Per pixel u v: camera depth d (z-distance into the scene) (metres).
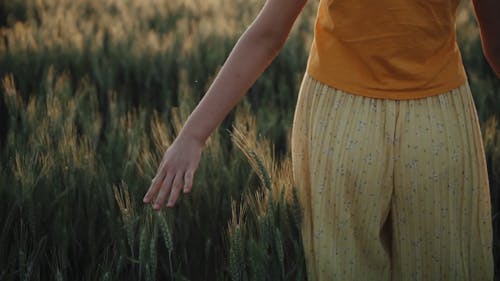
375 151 1.73
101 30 5.81
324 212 1.85
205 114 1.75
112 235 2.58
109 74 4.69
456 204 1.83
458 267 1.90
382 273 1.95
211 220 2.71
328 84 1.75
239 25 6.12
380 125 1.72
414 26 1.62
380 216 1.84
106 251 2.58
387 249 2.01
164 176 1.76
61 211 2.67
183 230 2.65
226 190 2.83
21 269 2.33
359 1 1.63
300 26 6.36
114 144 3.33
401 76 1.68
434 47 1.67
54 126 3.41
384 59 1.67
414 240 1.87
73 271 2.70
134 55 5.03
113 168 3.19
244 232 2.36
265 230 2.25
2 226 2.71
